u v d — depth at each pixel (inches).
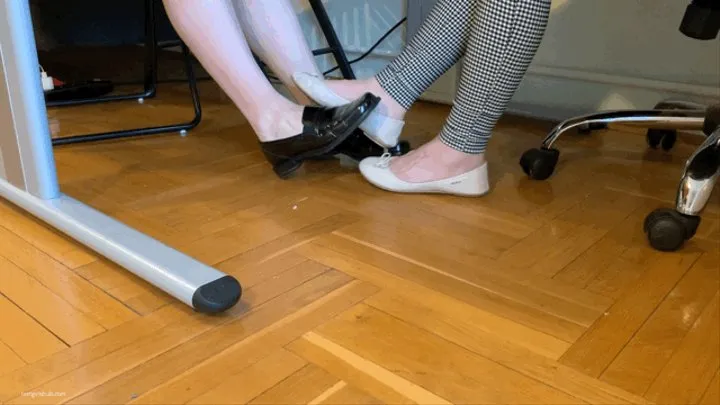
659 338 29.0
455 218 42.3
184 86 86.4
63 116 71.0
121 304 32.1
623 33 61.8
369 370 27.0
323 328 29.9
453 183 45.2
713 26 40.4
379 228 40.7
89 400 25.3
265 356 27.9
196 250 37.7
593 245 38.4
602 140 60.6
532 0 37.9
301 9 86.3
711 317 30.7
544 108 68.9
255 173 51.3
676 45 59.2
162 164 53.6
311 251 37.5
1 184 43.5
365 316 30.9
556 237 39.5
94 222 37.4
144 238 35.3
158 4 76.1
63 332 29.7
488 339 29.0
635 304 31.8
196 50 46.5
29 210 41.4
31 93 38.0
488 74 40.7
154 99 78.8
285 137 47.1
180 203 45.0
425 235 39.7
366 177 47.4
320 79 49.3
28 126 38.9
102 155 55.9
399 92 46.4
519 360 27.6
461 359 27.7
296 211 43.5
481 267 35.6
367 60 82.6
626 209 44.1
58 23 72.3
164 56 106.5
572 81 66.1
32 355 28.0
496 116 43.1
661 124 49.2
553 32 66.1
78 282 34.2
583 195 46.6
